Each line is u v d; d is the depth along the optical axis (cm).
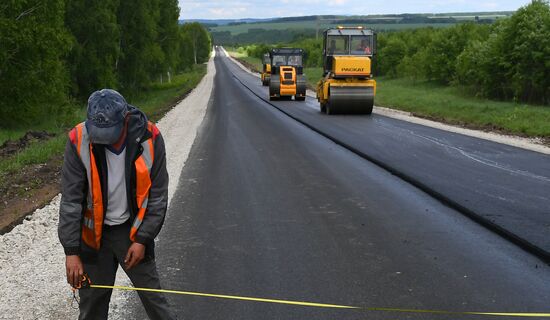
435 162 1120
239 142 1461
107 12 3309
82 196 310
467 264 546
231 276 516
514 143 1409
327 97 2312
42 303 455
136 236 310
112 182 309
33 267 539
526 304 451
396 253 579
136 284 332
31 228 668
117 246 320
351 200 817
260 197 840
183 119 2131
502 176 975
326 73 2417
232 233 655
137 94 4319
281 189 895
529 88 2880
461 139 1482
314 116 2219
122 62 4241
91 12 3253
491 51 2986
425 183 909
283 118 2156
